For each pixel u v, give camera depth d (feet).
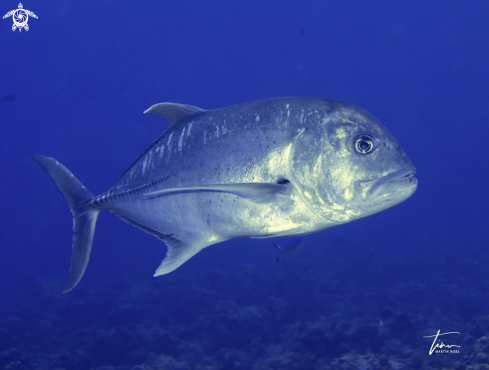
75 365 32.04
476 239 107.04
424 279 56.49
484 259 66.39
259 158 9.05
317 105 8.87
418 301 46.42
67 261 147.95
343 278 56.29
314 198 8.45
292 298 48.01
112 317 47.06
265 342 37.73
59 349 42.34
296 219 8.75
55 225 274.77
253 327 38.88
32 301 66.18
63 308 57.26
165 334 38.73
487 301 42.83
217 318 39.73
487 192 294.25
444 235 122.21
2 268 150.82
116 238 172.65
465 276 58.59
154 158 10.96
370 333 32.24
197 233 10.16
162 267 10.54
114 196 11.82
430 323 37.63
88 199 12.66
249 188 8.25
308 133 8.61
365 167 8.13
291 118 8.92
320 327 32.71
